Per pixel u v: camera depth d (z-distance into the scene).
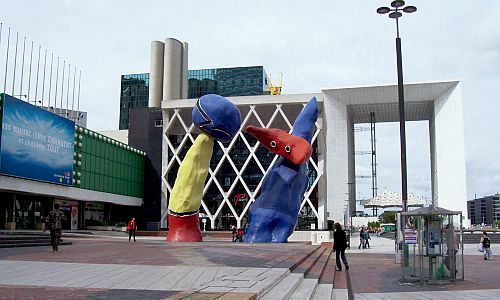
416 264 15.40
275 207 30.95
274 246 25.03
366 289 13.84
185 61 78.69
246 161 65.62
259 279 10.43
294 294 10.11
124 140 72.81
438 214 15.16
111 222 57.06
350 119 86.81
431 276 15.07
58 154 45.06
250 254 18.06
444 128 76.69
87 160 51.25
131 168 62.47
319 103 65.06
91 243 26.59
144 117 68.06
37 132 42.03
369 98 78.44
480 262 23.81
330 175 78.19
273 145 31.28
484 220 181.88
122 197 59.50
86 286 9.58
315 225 60.69
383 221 109.88
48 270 12.35
